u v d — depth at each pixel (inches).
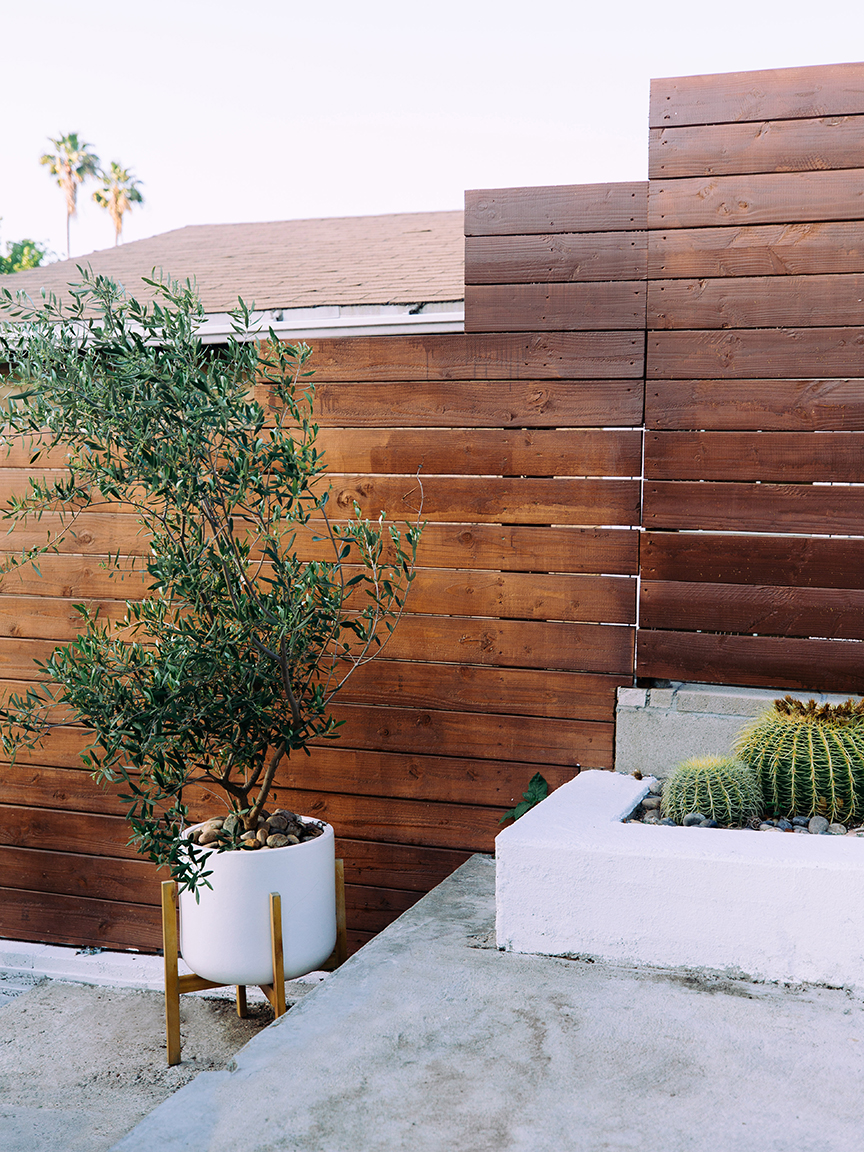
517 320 148.7
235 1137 80.1
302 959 130.0
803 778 124.4
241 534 159.6
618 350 145.1
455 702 154.5
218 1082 88.0
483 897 134.5
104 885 173.0
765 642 141.6
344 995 104.3
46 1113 123.6
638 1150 77.4
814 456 138.9
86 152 1573.6
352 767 159.3
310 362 157.1
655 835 116.0
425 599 154.6
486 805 154.4
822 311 137.3
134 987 163.2
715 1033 95.6
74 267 273.9
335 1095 85.8
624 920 112.4
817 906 105.7
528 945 116.0
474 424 151.3
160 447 124.4
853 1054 91.5
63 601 171.6
